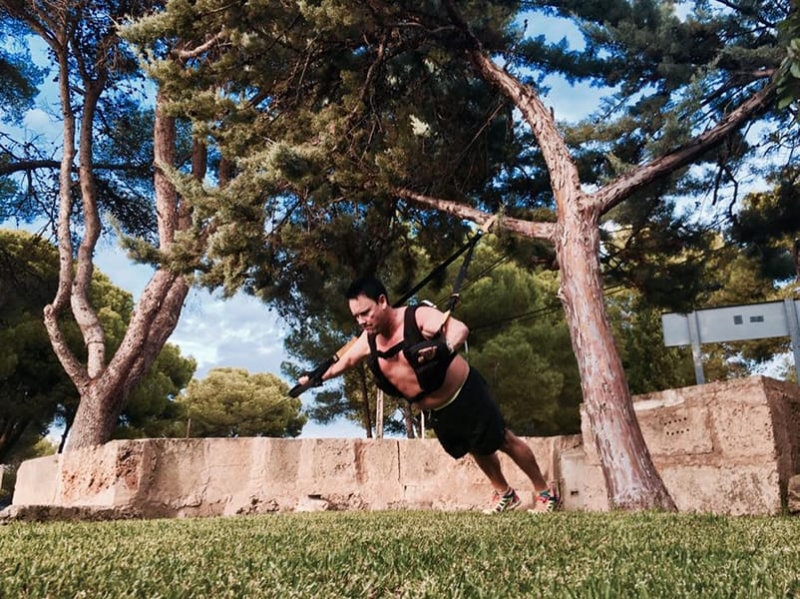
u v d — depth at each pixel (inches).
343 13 277.7
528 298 695.1
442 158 358.6
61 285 452.4
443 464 289.1
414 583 62.0
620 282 446.3
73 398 834.2
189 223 474.3
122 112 573.3
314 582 63.9
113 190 616.7
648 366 788.0
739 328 298.2
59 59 472.1
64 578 65.5
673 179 397.7
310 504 268.5
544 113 306.5
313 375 141.1
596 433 239.3
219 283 305.7
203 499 264.5
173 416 1026.7
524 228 301.3
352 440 286.8
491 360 652.7
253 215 289.4
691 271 437.1
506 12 354.9
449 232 392.8
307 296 406.9
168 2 278.4
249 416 1670.8
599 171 408.2
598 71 383.9
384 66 335.3
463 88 363.9
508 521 144.7
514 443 165.6
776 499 200.5
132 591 60.7
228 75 305.3
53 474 295.0
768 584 59.2
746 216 430.3
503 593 57.5
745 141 406.3
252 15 282.4
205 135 304.0
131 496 252.4
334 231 327.6
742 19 366.0
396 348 136.0
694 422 231.1
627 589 58.6
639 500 221.9
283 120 317.4
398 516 183.9
